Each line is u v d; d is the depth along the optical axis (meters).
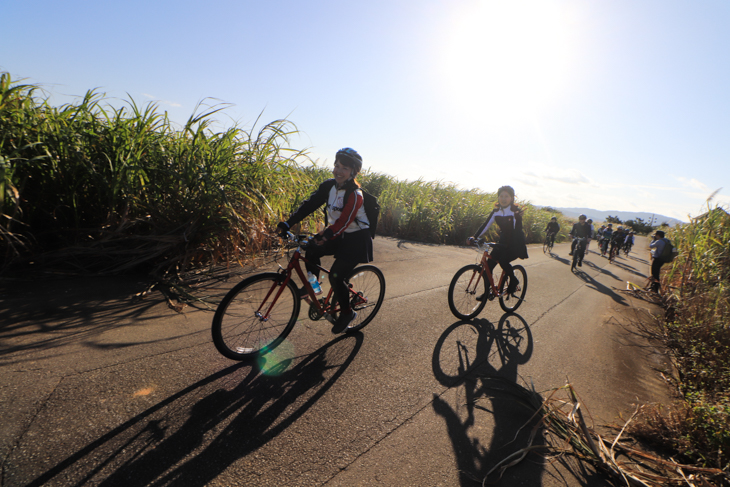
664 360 4.27
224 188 4.89
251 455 1.99
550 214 26.45
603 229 19.08
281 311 3.24
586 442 2.46
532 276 8.56
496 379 3.26
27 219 4.05
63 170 4.14
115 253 4.30
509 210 4.79
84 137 4.30
